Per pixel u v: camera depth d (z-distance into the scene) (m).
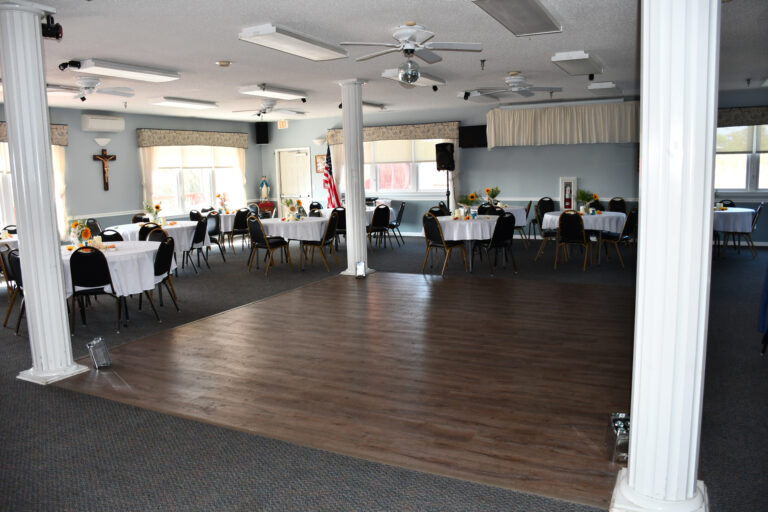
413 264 8.51
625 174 10.37
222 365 4.25
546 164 10.94
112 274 5.29
